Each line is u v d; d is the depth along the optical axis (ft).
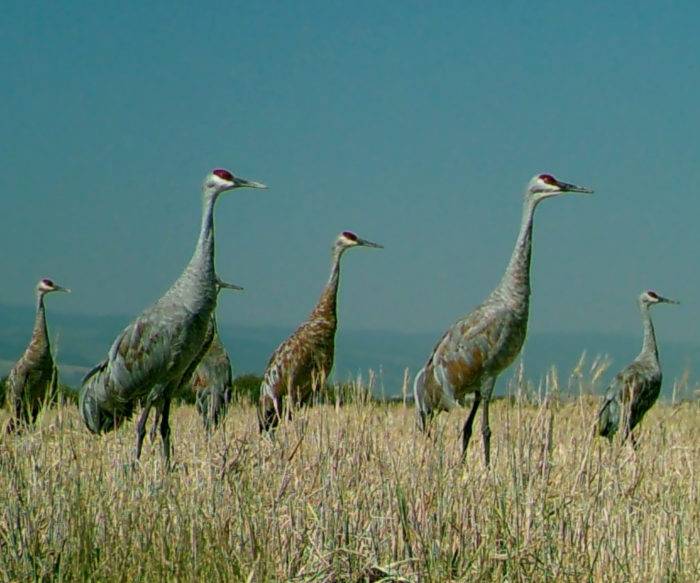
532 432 33.47
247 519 30.25
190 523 30.04
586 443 34.19
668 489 36.22
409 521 29.07
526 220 53.42
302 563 29.32
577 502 32.91
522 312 53.06
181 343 47.73
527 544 29.55
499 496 31.78
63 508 30.27
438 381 53.52
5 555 29.04
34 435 37.70
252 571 27.63
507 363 53.31
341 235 64.49
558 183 52.80
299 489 32.35
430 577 28.22
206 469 35.17
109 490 33.09
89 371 49.42
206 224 48.44
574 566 29.22
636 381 65.36
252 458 35.06
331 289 63.67
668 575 28.78
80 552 29.01
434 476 31.83
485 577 28.76
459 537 29.27
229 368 61.77
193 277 48.16
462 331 53.21
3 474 32.50
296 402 61.67
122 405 49.19
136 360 47.60
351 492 32.78
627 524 30.96
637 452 40.83
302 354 62.08
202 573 28.66
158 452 45.85
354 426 38.93
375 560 28.81
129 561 29.32
